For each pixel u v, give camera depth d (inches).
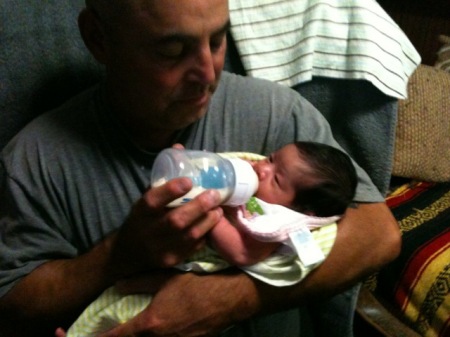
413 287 55.7
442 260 55.2
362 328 54.6
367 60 43.5
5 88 37.6
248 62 44.9
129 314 30.9
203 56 28.1
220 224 30.7
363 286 54.8
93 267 31.1
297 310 41.8
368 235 34.3
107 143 33.5
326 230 32.7
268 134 37.0
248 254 30.4
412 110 66.4
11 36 36.9
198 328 30.9
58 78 39.7
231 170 29.9
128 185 33.6
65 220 33.8
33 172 32.5
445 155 71.2
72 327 31.1
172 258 29.1
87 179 33.3
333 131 48.5
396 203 67.1
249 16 45.0
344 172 33.5
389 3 85.9
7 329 33.0
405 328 49.9
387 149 47.1
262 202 32.4
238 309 31.5
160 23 26.4
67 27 39.3
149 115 31.4
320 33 44.3
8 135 39.2
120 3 26.9
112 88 32.4
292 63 44.9
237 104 36.6
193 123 35.0
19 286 31.5
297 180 33.0
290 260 31.2
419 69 68.8
